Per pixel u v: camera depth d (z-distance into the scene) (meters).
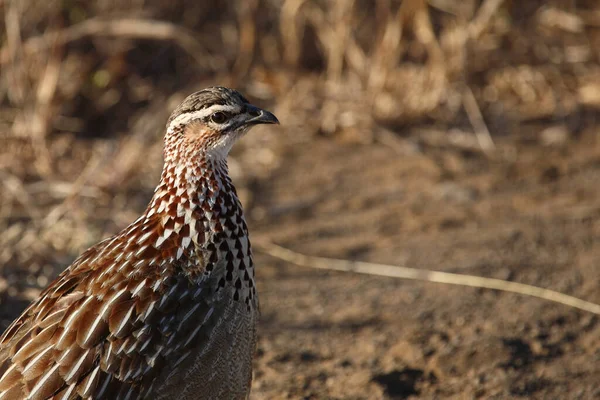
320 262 11.90
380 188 13.67
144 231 7.60
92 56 15.29
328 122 15.05
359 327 10.53
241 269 7.73
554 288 11.17
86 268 7.50
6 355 7.08
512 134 15.00
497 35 16.16
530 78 15.95
